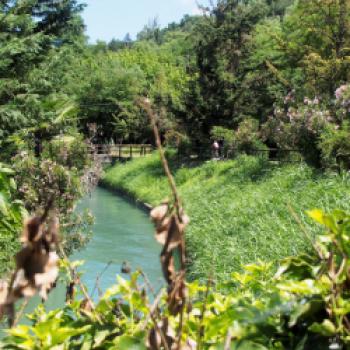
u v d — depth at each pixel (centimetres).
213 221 1280
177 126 2916
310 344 163
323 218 167
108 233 1590
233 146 2408
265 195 1335
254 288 250
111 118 4441
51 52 1581
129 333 192
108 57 6284
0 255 628
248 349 163
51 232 132
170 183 145
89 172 1452
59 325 204
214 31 2875
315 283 172
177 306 157
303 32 2525
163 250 145
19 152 1108
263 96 2822
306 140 1542
